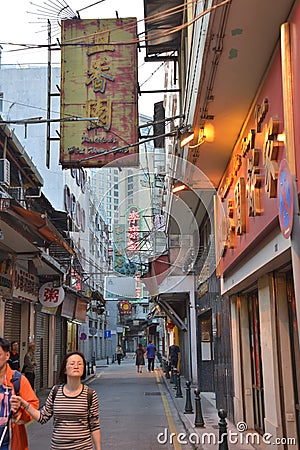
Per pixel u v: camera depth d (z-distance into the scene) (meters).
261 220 6.59
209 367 16.25
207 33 5.93
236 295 9.94
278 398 6.80
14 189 12.98
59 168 23.61
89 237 22.33
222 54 6.25
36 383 17.48
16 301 15.45
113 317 51.09
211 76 6.72
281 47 5.37
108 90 10.07
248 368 9.57
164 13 8.27
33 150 24.06
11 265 12.84
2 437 3.87
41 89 24.80
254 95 7.21
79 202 25.81
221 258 10.25
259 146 6.80
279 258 6.11
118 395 16.89
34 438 9.42
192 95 7.91
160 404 14.31
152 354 30.48
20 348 16.02
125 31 10.31
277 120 5.82
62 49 10.26
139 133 10.15
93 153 9.81
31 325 16.38
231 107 7.53
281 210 5.19
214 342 12.23
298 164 4.82
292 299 6.93
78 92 10.09
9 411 3.94
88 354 37.03
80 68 10.20
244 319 9.78
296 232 4.73
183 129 8.64
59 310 20.02
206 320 16.30
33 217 9.77
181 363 23.98
